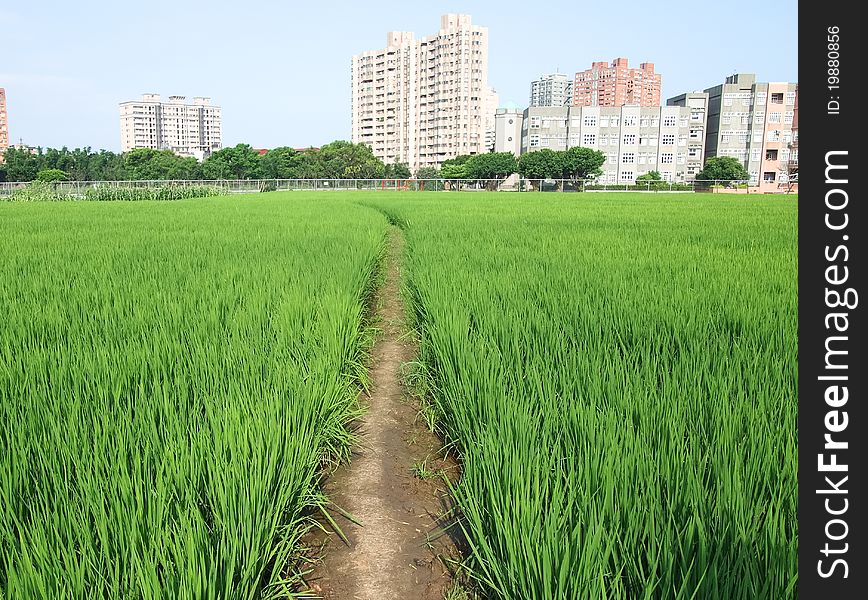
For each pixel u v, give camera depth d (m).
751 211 23.00
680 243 11.61
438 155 137.75
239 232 13.83
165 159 79.75
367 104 148.50
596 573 2.37
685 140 100.81
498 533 2.71
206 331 5.34
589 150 85.50
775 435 3.28
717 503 2.65
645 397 3.74
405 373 5.85
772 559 2.35
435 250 10.62
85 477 2.91
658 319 5.59
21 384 4.06
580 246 11.12
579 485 2.85
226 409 3.59
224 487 2.89
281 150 89.31
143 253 10.29
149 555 2.47
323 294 6.84
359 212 21.05
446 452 4.42
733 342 4.98
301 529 3.39
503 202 31.78
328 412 4.36
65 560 2.38
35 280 7.62
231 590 2.51
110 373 4.16
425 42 135.88
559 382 4.18
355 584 3.07
